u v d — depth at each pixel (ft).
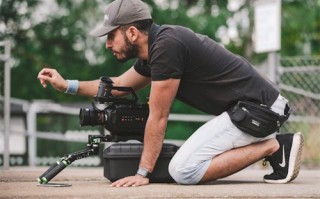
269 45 24.23
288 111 14.60
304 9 67.31
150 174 13.97
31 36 69.15
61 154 46.01
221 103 14.16
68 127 43.34
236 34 69.46
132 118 14.03
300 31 70.03
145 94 54.65
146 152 13.65
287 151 14.61
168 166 14.05
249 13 63.36
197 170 13.88
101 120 13.98
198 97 14.23
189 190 12.42
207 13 70.90
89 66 68.49
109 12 13.79
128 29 13.69
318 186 13.64
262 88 14.21
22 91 67.21
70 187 13.25
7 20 69.05
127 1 13.71
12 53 67.36
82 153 13.97
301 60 27.94
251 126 13.87
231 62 14.10
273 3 23.98
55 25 69.31
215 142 13.99
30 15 69.36
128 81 15.31
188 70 13.87
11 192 12.17
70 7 69.92
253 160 14.21
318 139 26.40
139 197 11.69
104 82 14.05
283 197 12.10
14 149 41.14
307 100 26.12
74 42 69.82
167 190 12.39
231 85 14.02
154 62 13.47
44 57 68.33
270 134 14.21
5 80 21.26
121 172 14.17
